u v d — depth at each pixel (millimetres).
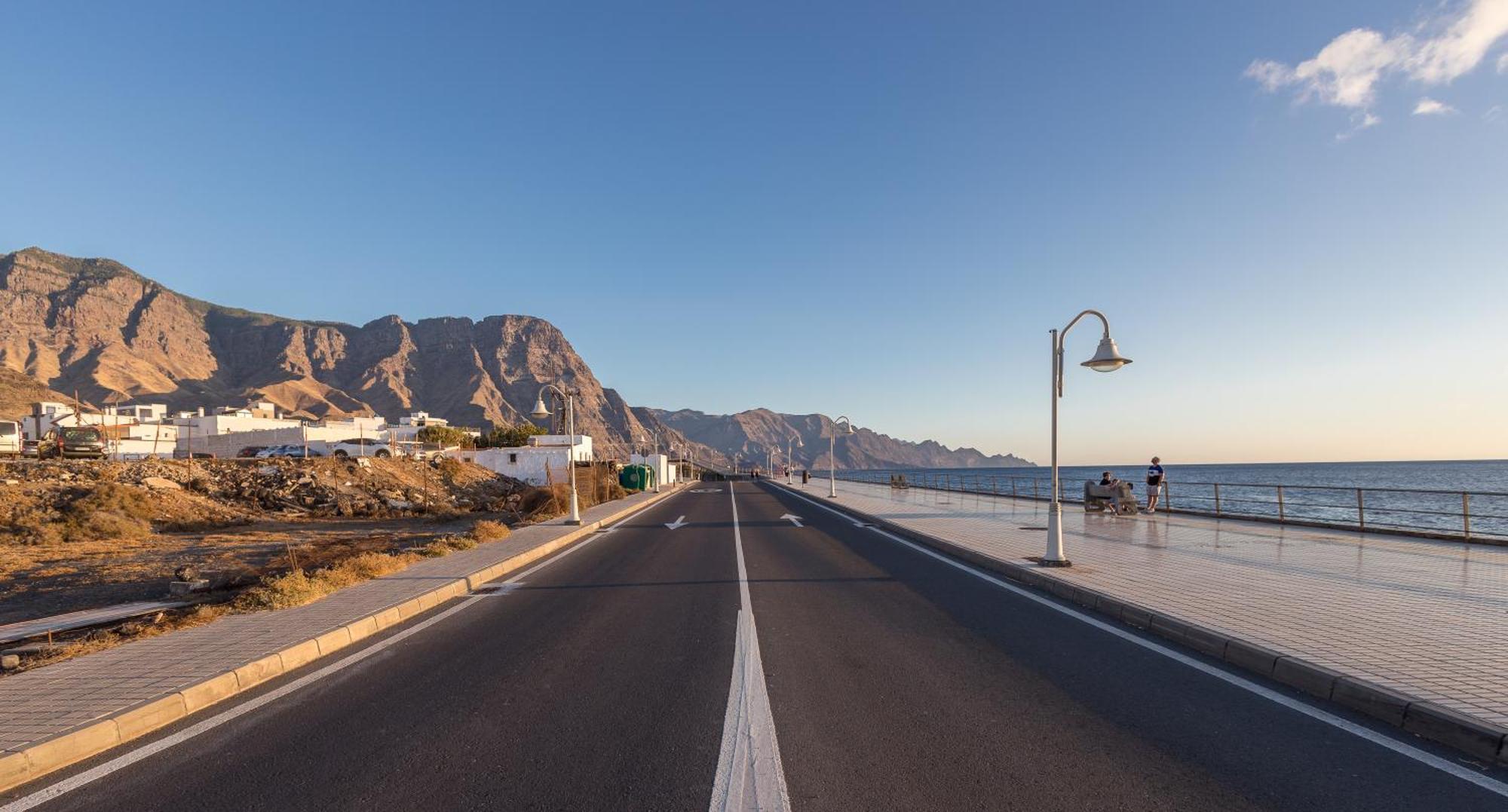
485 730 4844
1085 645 6914
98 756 4539
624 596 9875
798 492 46250
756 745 4480
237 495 25953
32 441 39688
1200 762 4168
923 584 10508
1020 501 29453
